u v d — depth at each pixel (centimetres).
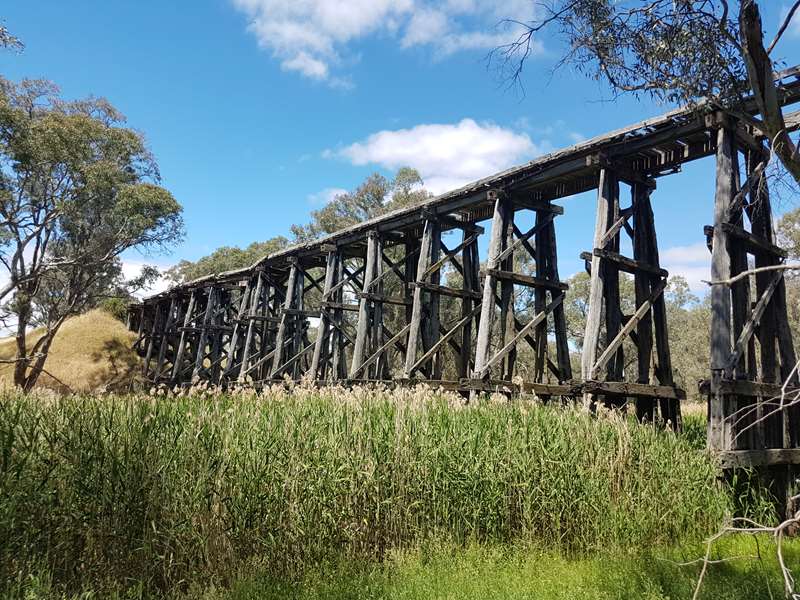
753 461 733
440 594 445
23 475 430
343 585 464
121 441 479
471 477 590
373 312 1588
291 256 1962
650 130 923
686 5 442
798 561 548
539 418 669
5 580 390
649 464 674
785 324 873
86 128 2333
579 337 3275
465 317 1370
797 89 761
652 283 1018
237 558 488
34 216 2370
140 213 2550
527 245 1202
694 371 3052
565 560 555
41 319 3070
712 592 451
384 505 565
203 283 2623
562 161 1048
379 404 645
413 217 1417
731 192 819
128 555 451
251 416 567
